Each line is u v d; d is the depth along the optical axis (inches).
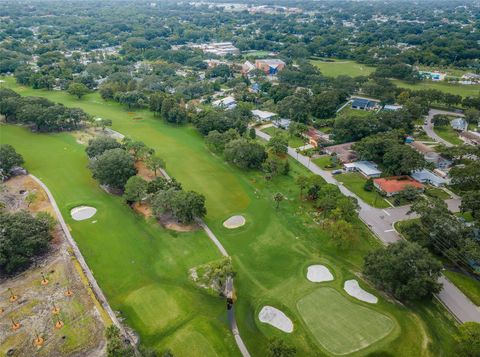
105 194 4852.4
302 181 4699.8
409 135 6747.1
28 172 5354.3
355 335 2901.1
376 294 3294.8
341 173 5492.1
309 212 4495.6
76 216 4372.5
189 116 7519.7
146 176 5295.3
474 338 2561.5
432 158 5748.0
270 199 4793.3
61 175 5295.3
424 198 4520.2
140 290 3326.8
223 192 4950.8
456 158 5772.6
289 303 3203.7
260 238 4042.8
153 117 7869.1
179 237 4020.7
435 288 3056.1
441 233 3690.9
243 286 3388.3
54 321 2950.3
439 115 7219.5
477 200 4111.7
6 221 3570.4
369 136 6136.8
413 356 2728.8
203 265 3624.5
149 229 4153.5
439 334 2918.3
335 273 3545.8
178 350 2760.8
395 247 3302.2
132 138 6663.4
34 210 4419.3
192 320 3019.2
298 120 7465.6
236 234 4097.0
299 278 3489.2
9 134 6663.4
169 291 3314.5
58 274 3427.7
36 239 3555.6
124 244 3917.3
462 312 3110.2
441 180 5157.5
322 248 3895.2
